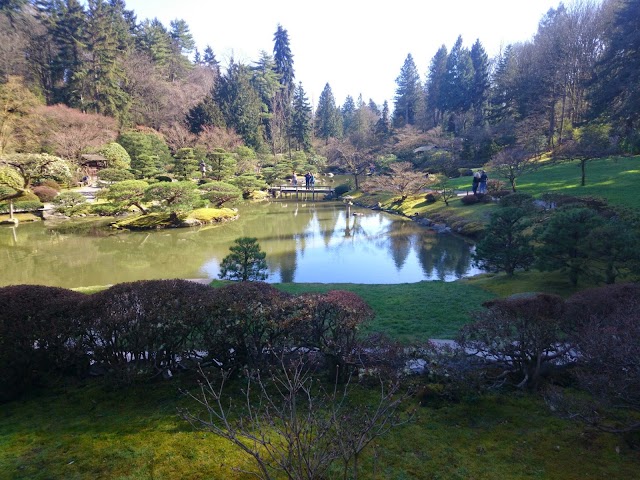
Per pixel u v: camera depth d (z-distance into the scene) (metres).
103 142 38.41
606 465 3.46
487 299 9.95
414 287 11.49
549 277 11.59
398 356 5.05
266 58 67.50
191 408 4.45
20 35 45.12
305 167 53.22
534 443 3.82
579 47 34.88
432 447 3.77
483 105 54.44
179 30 74.75
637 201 17.84
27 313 5.03
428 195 28.89
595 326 4.44
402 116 67.62
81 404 4.70
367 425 3.31
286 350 5.18
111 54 44.88
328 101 70.00
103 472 3.43
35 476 3.39
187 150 35.28
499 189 25.69
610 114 27.23
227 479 3.30
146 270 15.62
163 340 5.07
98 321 5.03
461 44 56.97
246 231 23.47
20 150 31.66
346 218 27.64
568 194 20.38
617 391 3.58
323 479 3.22
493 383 4.93
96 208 25.16
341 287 11.53
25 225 24.38
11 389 4.87
